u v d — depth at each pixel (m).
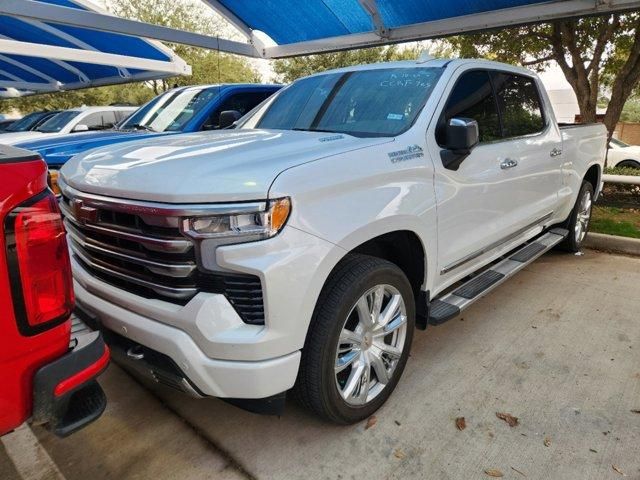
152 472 2.44
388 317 2.77
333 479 2.38
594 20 8.33
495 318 4.09
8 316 1.63
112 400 3.01
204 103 6.63
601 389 3.07
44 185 1.76
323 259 2.24
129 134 6.16
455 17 6.34
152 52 10.80
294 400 2.60
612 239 5.93
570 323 3.98
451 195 3.11
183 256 2.14
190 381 2.26
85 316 2.67
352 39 6.95
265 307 2.11
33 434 2.72
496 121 3.82
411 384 3.14
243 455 2.54
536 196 4.34
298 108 3.78
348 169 2.45
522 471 2.42
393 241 2.94
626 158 14.83
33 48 7.82
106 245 2.42
